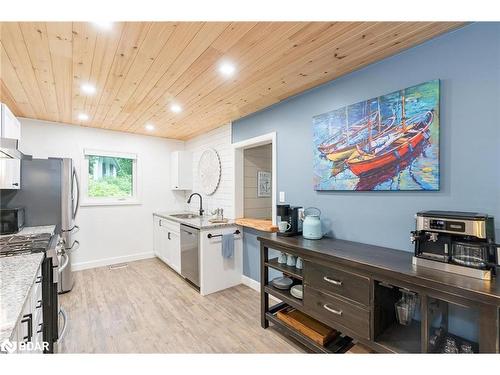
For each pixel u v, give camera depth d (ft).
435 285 3.93
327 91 7.52
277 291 7.34
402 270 4.43
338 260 5.36
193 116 11.06
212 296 9.91
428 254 4.70
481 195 4.72
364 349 5.46
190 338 7.06
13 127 8.30
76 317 8.19
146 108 9.91
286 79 7.29
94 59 6.03
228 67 6.50
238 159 11.83
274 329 7.54
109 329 7.50
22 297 3.57
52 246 6.53
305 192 8.29
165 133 14.60
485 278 3.93
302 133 8.35
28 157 6.09
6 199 9.25
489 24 4.61
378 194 6.35
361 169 6.58
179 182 15.10
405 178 5.70
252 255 10.74
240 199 11.86
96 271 12.76
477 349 4.46
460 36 4.94
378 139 6.21
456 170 5.03
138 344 6.77
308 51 5.76
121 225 14.28
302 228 7.84
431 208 5.39
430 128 5.31
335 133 7.23
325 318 5.74
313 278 6.03
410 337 4.92
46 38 5.15
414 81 5.61
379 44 5.51
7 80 7.20
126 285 10.95
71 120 11.79
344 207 7.14
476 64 4.76
